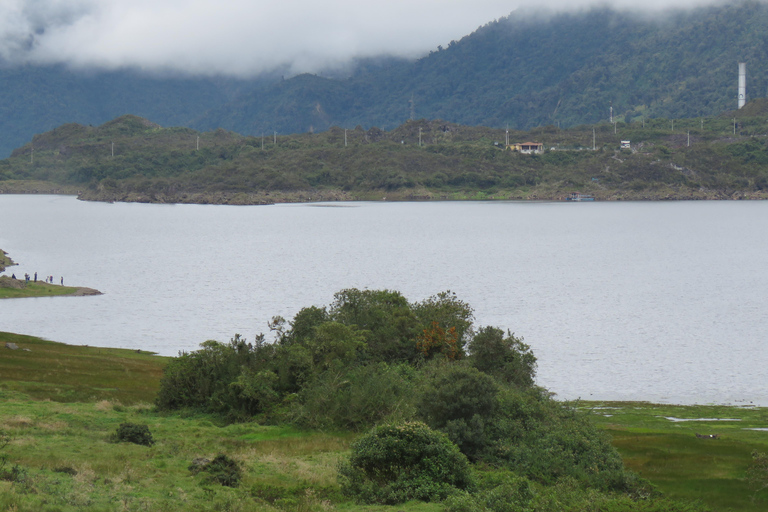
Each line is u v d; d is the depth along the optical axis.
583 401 69.50
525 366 59.56
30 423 42.00
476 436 42.47
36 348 76.62
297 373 53.28
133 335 99.12
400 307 69.00
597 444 44.34
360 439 35.56
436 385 46.16
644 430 56.91
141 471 32.53
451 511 30.52
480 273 176.12
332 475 35.81
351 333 58.50
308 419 48.16
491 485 35.50
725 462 47.72
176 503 27.72
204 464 34.44
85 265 189.12
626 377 79.75
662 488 42.50
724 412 64.50
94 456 35.00
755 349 93.62
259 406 51.06
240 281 160.62
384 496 32.44
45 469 30.53
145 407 53.34
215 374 53.47
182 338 97.88
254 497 31.06
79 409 49.41
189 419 50.06
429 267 188.75
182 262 199.38
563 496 34.97
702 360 87.88
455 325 64.81
